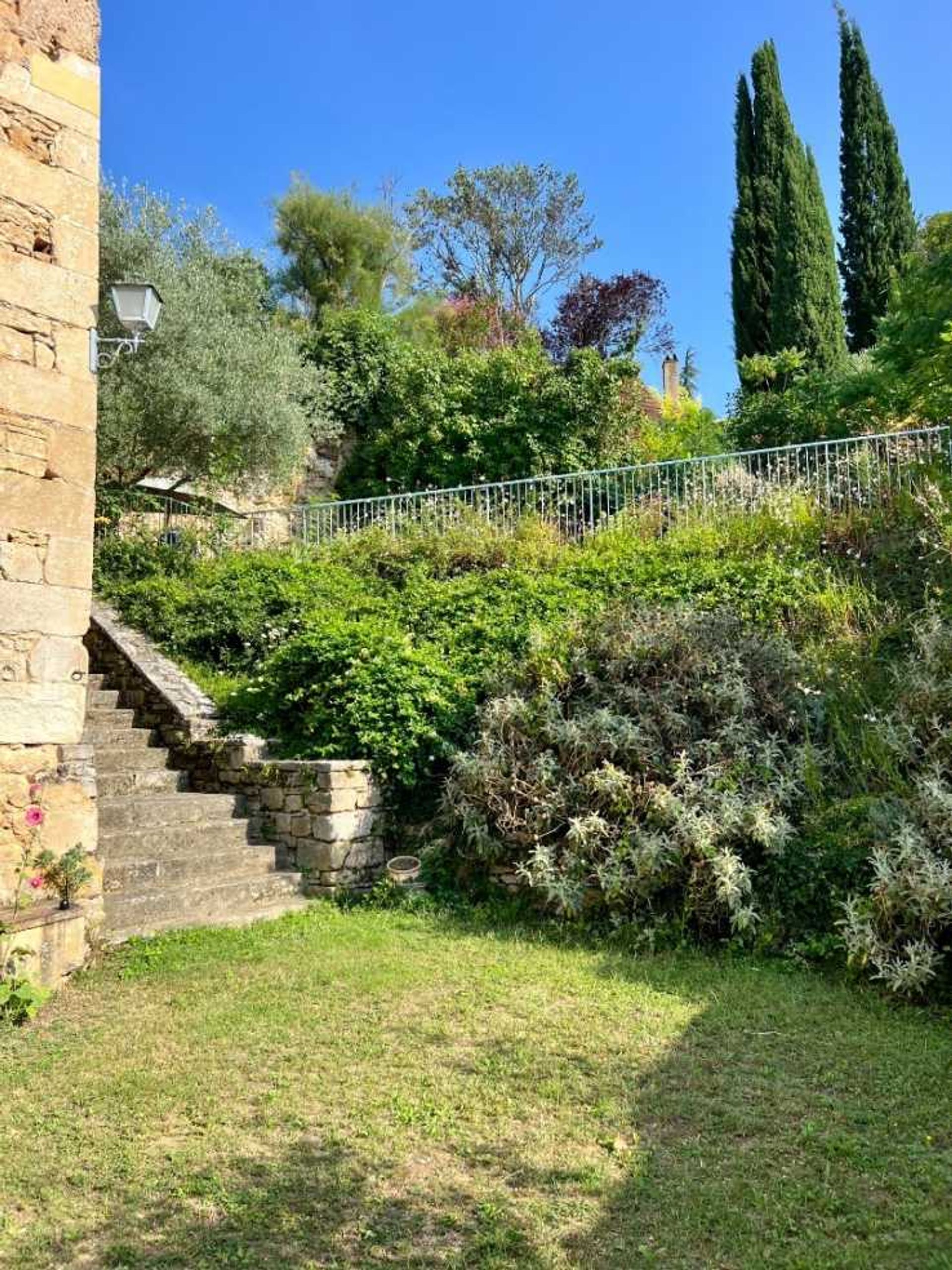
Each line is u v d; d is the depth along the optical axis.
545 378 16.31
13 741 4.75
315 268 22.25
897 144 21.50
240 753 7.22
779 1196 2.57
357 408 17.58
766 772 5.48
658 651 6.40
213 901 5.87
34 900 4.77
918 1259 2.26
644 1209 2.53
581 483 10.93
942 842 4.55
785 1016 4.01
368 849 6.68
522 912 5.84
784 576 7.83
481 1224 2.48
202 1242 2.43
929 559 7.49
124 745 7.89
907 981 4.13
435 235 27.02
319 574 10.45
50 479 5.00
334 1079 3.44
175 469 14.24
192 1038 3.86
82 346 5.18
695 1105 3.17
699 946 5.11
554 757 6.15
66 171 5.14
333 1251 2.38
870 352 15.64
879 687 6.27
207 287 14.46
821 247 19.09
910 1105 3.14
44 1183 2.74
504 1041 3.77
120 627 9.87
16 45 4.94
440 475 16.06
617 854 5.32
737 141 22.31
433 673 7.39
